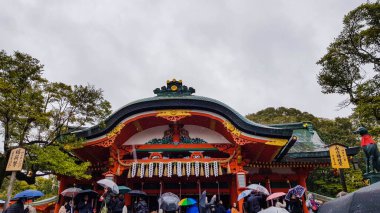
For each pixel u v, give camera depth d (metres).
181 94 21.48
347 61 21.16
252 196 13.93
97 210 19.47
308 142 26.67
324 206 3.62
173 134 21.27
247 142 18.70
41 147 15.30
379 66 20.41
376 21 19.84
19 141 14.55
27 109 13.93
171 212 16.34
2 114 13.75
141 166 19.16
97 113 16.77
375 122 20.05
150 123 21.16
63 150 17.56
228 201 21.12
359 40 20.16
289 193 12.99
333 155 19.38
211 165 19.31
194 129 21.55
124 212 14.95
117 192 13.73
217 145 20.67
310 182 40.56
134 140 21.28
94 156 21.33
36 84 15.23
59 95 15.67
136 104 19.25
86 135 18.56
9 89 13.52
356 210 2.75
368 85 20.09
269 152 20.75
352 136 43.91
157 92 21.59
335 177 37.53
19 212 11.32
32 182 16.50
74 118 16.33
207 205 14.35
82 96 16.25
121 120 19.09
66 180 20.77
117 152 19.97
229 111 19.09
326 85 22.58
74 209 16.44
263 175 21.97
